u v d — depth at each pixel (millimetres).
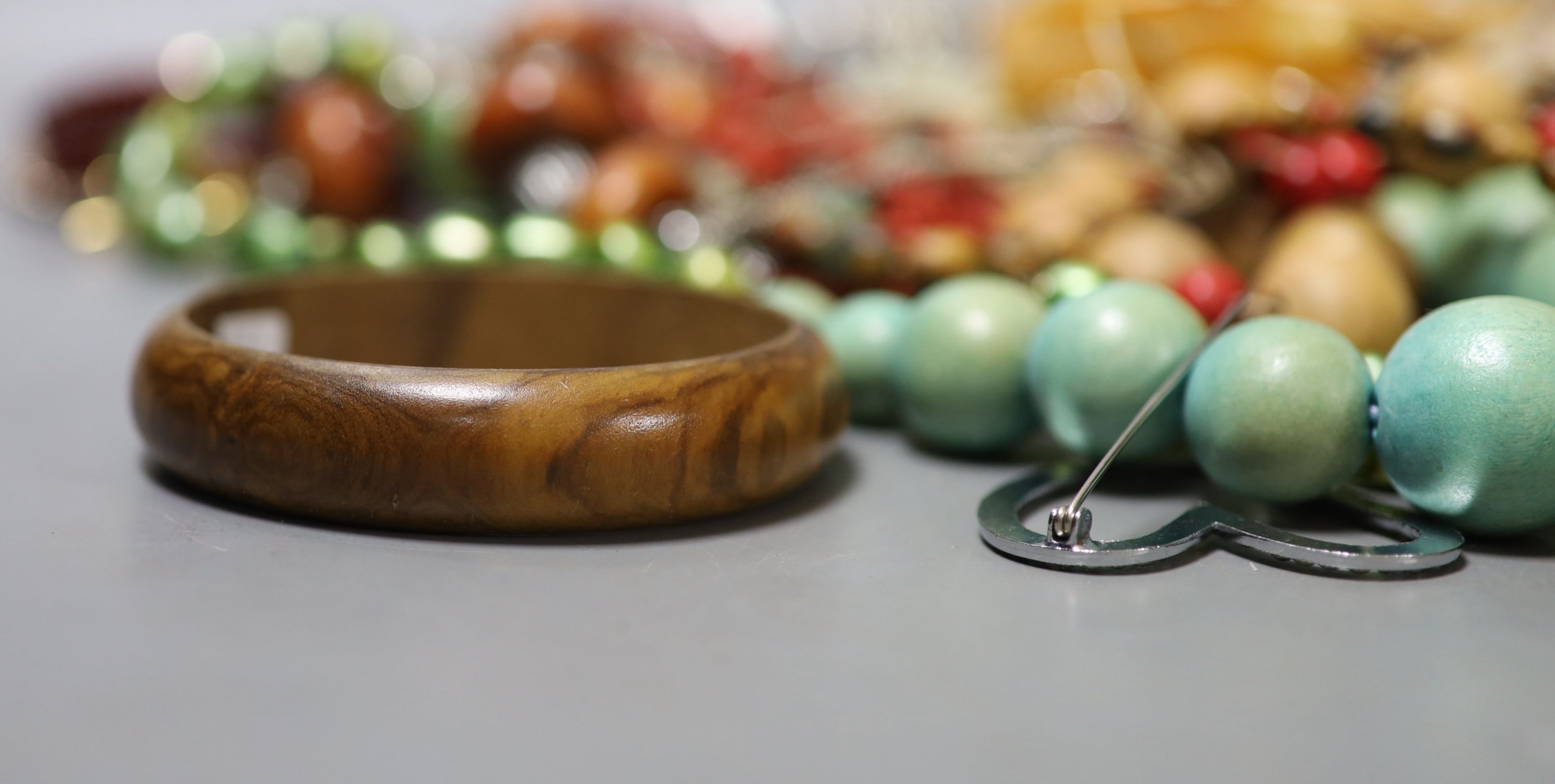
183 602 222
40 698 204
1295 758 200
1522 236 288
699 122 399
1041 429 287
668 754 198
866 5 507
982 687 211
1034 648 218
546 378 236
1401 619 226
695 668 213
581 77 391
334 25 462
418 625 219
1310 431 242
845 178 361
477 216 354
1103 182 334
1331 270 287
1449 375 235
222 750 197
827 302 319
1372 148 300
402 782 193
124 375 321
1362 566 234
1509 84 300
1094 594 231
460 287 293
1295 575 237
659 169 360
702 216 357
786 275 337
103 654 212
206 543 237
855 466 277
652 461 237
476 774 195
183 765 195
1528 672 215
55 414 292
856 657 216
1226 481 249
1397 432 239
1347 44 335
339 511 239
